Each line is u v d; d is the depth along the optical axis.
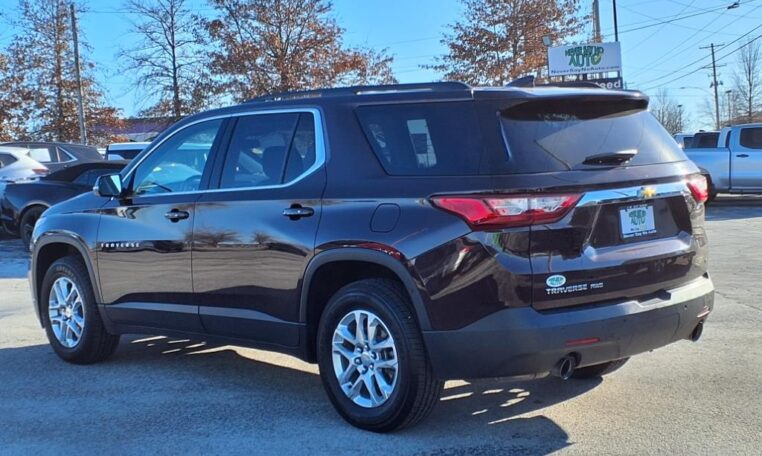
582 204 3.79
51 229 5.91
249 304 4.70
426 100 4.10
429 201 3.87
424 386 3.96
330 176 4.33
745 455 3.80
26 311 7.97
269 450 4.02
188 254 4.98
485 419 4.42
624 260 3.92
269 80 30.19
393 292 4.05
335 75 31.03
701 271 4.43
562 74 28.58
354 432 4.25
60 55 35.97
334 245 4.16
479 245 3.70
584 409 4.55
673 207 4.27
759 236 12.89
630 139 4.25
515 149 3.81
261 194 4.62
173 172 5.26
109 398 4.96
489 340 3.71
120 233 5.42
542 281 3.69
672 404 4.59
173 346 6.42
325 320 4.34
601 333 3.80
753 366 5.31
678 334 4.19
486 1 31.27
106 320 5.61
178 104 31.66
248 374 5.50
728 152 18.22
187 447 4.08
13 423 4.49
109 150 18.09
